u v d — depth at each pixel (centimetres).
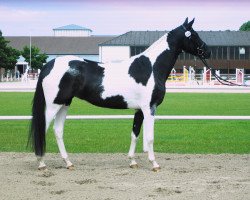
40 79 701
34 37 9488
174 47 728
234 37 6775
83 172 711
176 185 625
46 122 693
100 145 1012
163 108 1867
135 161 797
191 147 988
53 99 691
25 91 3105
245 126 1366
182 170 728
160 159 834
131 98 708
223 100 2338
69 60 705
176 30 732
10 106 1925
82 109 1862
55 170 726
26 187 609
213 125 1388
